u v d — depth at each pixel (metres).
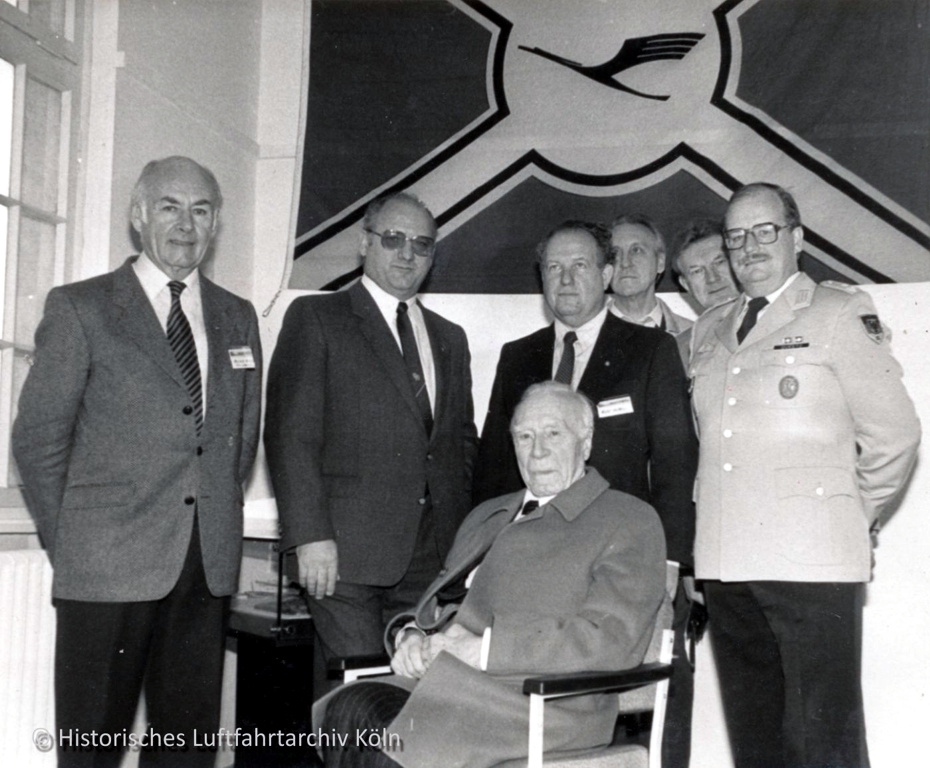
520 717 2.12
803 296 2.52
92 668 2.32
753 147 3.57
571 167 3.76
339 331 2.70
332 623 2.60
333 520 2.61
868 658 3.50
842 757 2.35
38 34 3.07
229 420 2.54
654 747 2.28
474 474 2.92
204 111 3.83
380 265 2.75
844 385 2.40
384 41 3.94
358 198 3.93
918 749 3.43
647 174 3.68
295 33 4.23
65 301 2.37
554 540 2.36
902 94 3.44
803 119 3.53
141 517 2.36
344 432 2.66
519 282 3.80
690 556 2.58
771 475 2.44
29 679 2.73
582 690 2.04
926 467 3.45
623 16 3.74
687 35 3.67
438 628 2.51
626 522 2.33
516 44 3.83
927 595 3.45
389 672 2.46
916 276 3.40
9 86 3.00
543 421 2.44
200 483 2.45
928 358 3.42
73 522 2.34
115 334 2.39
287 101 4.21
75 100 3.26
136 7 3.43
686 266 3.30
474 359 3.84
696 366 2.69
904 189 3.42
